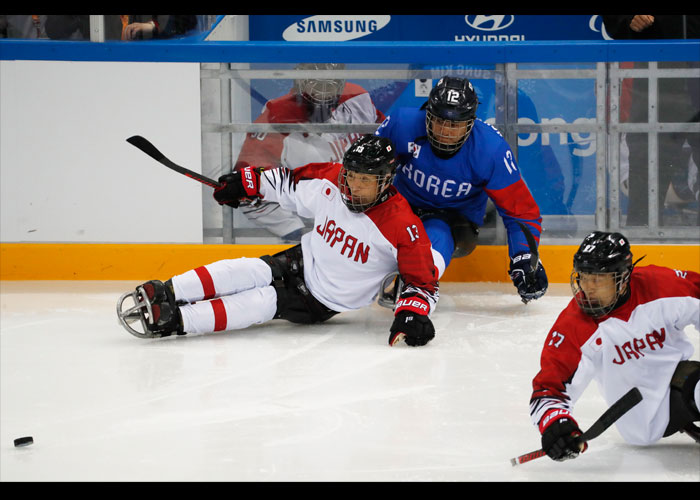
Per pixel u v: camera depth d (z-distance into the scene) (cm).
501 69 2333
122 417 1278
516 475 1045
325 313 1856
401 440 1172
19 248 2394
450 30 2652
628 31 2416
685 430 1121
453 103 1822
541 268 2020
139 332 1723
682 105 2322
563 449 979
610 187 2361
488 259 2372
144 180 2381
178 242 2400
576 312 1062
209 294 1762
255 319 1797
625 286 1032
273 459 1105
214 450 1138
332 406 1324
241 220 2392
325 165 1864
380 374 1502
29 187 2388
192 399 1365
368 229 1752
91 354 1645
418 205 2084
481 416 1272
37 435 1204
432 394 1382
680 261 2334
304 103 2356
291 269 1834
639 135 2341
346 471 1061
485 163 1966
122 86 2350
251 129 2369
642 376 1072
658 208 2362
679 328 1059
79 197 2388
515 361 1581
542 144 2359
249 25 2622
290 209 1906
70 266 2394
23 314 2000
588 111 2339
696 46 2273
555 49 2294
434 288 1747
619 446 1150
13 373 1518
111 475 1053
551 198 2380
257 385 1439
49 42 2334
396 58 2319
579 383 1046
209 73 2347
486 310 2038
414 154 2002
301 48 2322
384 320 1953
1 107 2364
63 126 2366
